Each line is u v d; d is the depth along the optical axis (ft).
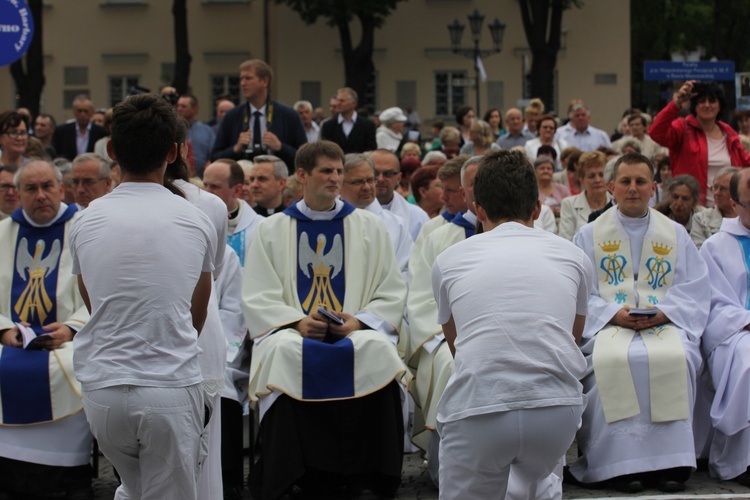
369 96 152.97
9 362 29.73
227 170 36.47
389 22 151.94
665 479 29.66
